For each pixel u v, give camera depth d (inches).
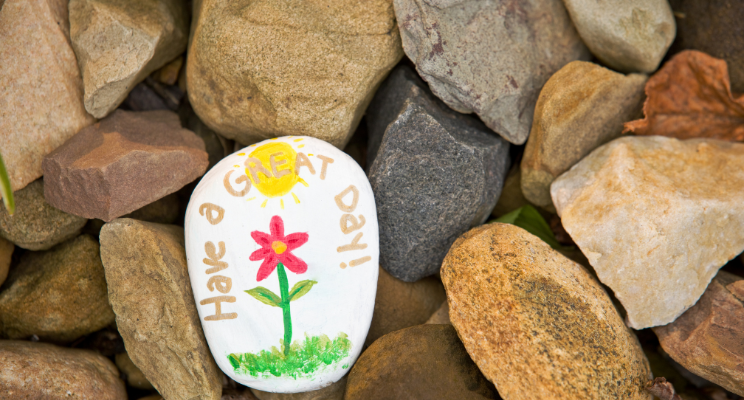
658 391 13.4
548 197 15.2
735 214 13.9
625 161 14.3
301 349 13.5
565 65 14.8
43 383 13.7
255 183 13.5
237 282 13.5
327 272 13.5
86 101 14.3
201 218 13.6
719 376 13.6
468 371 13.5
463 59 14.3
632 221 13.8
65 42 14.3
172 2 15.2
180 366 13.7
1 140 14.0
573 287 13.5
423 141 14.3
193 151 14.6
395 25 14.2
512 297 13.3
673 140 14.7
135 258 13.8
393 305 14.8
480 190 14.4
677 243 13.8
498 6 14.5
